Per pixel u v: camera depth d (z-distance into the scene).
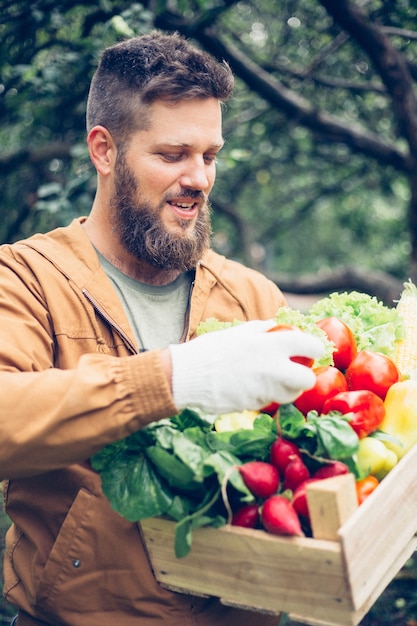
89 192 3.86
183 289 1.83
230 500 1.30
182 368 1.23
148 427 1.30
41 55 3.80
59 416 1.23
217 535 1.26
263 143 5.87
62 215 3.70
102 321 1.66
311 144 5.80
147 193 1.63
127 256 1.74
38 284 1.61
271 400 1.23
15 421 1.25
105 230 1.75
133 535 1.53
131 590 1.53
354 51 4.59
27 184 4.65
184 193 1.63
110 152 1.70
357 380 1.50
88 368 1.27
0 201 4.61
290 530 1.16
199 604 1.56
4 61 3.39
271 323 1.39
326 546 1.14
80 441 1.24
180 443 1.24
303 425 1.26
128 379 1.23
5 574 1.75
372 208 6.90
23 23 3.33
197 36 4.00
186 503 1.27
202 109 1.60
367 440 1.35
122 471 1.29
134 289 1.76
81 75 3.52
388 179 5.93
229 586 1.29
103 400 1.22
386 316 1.73
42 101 3.84
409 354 1.76
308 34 4.65
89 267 1.67
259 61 4.62
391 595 3.25
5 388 1.28
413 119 3.85
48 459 1.27
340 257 8.63
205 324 1.71
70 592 1.55
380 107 5.21
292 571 1.19
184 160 1.62
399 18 3.86
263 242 7.62
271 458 1.28
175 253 1.65
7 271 1.61
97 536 1.53
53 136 4.29
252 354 1.22
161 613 1.53
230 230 6.97
